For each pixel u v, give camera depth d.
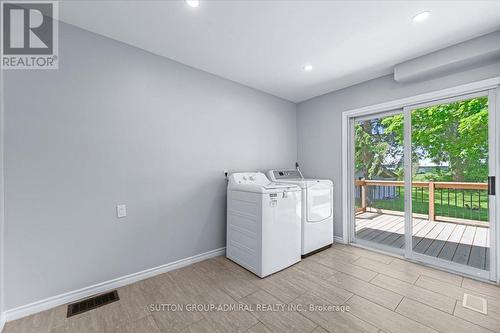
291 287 1.95
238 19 1.70
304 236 2.58
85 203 1.81
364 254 2.69
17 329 1.43
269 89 3.13
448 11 1.60
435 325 1.45
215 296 1.81
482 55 1.89
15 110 1.54
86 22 1.73
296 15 1.65
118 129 1.97
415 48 2.10
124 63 2.01
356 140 3.19
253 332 1.42
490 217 2.02
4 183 1.50
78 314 1.58
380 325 1.46
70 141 1.74
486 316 1.53
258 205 2.15
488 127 2.03
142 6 1.55
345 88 3.07
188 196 2.42
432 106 2.39
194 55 2.24
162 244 2.23
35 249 1.60
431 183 2.50
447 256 2.33
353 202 3.10
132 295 1.83
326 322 1.50
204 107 2.56
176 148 2.33
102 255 1.89
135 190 2.06
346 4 1.54
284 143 3.51
